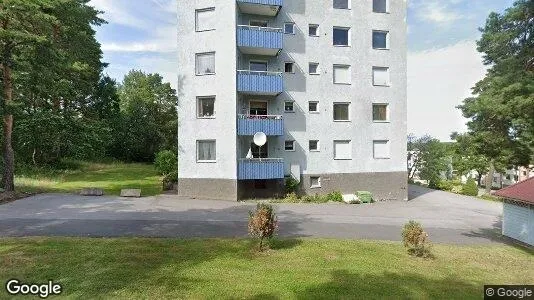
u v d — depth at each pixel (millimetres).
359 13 26766
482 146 24891
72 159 40031
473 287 9516
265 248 11945
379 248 12648
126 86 63125
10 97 21453
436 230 16672
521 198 14453
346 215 19125
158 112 60281
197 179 23828
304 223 16672
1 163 23688
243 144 24734
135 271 9297
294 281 9133
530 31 13438
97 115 46938
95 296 7707
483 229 17406
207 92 23797
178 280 8852
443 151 48562
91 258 10094
